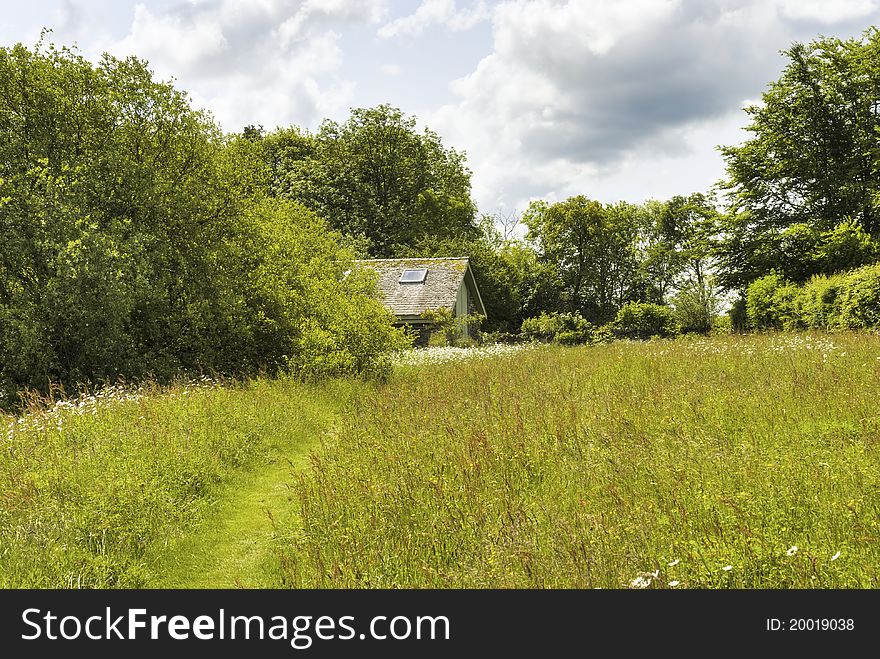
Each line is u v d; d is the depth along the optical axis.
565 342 34.50
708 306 43.25
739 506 5.46
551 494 6.62
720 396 9.71
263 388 14.44
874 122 35.38
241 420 10.87
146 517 6.63
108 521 6.27
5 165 16.61
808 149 36.41
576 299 57.22
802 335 18.98
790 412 8.61
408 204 52.44
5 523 6.39
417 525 6.04
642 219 63.81
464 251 49.06
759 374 11.66
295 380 16.31
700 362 14.33
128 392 13.73
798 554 4.65
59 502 6.75
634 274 60.06
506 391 12.59
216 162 20.20
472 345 31.31
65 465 7.76
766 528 5.19
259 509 7.72
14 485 7.16
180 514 6.99
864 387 9.47
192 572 6.03
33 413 10.52
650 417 9.01
